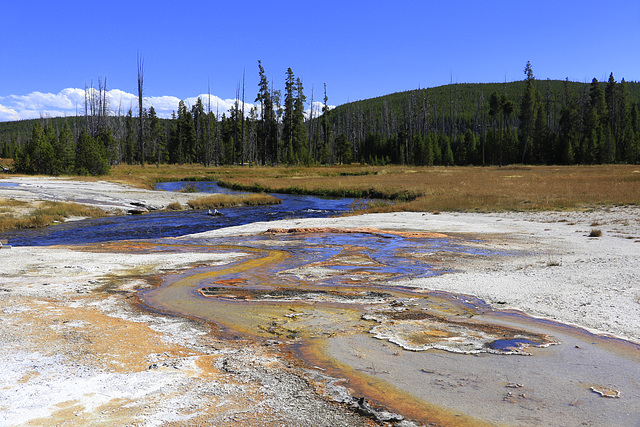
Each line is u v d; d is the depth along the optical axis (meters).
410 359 5.17
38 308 7.56
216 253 14.27
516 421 3.71
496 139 104.31
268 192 50.66
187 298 8.38
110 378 4.59
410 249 14.19
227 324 6.69
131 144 105.31
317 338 5.98
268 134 104.44
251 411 3.88
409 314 7.11
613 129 109.75
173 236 20.98
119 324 6.66
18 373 4.71
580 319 6.51
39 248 15.82
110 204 32.44
